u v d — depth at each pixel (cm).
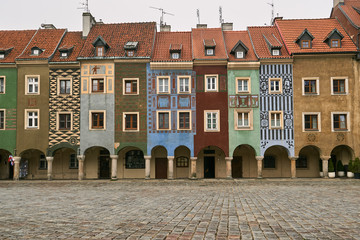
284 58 2745
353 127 2731
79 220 998
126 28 3142
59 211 1180
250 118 2769
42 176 3011
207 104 2802
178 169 3017
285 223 950
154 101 2812
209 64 2812
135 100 2820
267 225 921
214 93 2806
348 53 2727
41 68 2853
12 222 970
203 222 963
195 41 3028
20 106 2836
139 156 3030
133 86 2845
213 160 3030
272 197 1612
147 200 1514
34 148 2809
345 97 2753
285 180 2622
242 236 796
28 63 2823
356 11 3022
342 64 2764
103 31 3114
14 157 2802
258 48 2906
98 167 2998
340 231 849
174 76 2823
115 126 2805
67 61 2825
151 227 895
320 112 2752
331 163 2766
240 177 3006
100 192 1925
